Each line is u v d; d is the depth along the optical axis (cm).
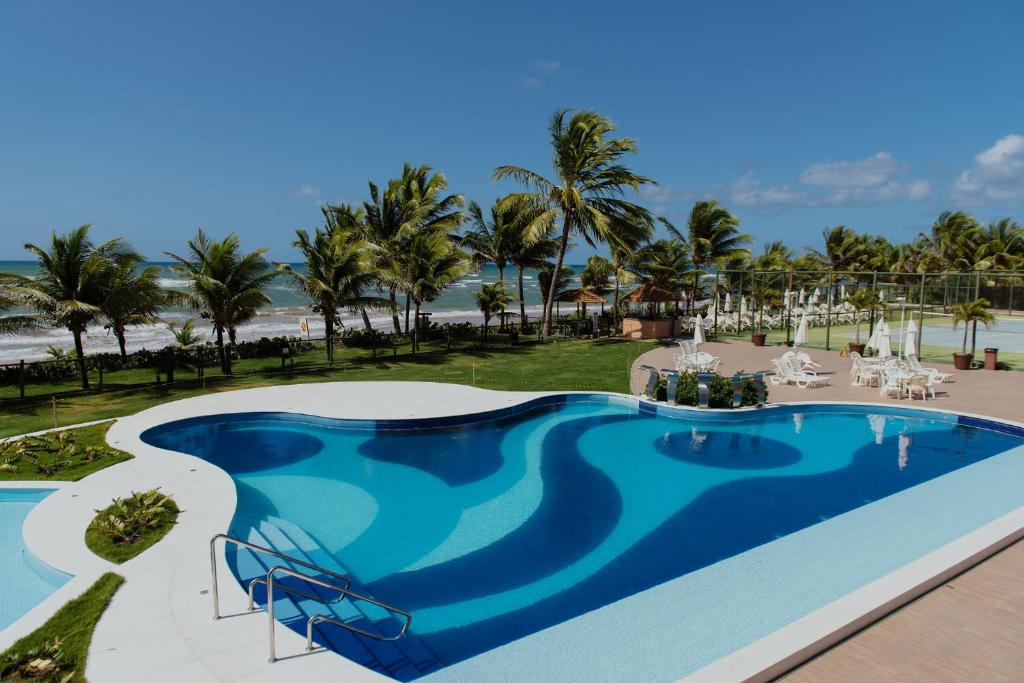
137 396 1577
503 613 633
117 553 680
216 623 540
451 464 1114
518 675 494
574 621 573
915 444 1220
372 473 1067
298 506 922
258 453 1176
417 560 749
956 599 571
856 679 458
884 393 1559
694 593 625
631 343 2700
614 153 2631
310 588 664
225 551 724
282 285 8144
